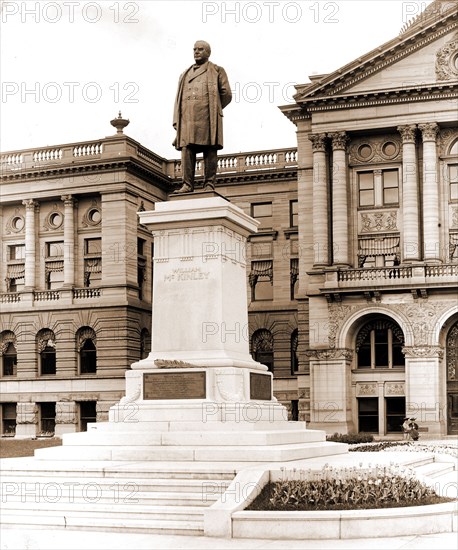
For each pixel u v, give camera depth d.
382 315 69.25
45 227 81.38
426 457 31.08
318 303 69.75
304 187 72.44
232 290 27.78
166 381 26.64
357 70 69.44
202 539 19.39
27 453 41.75
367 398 69.75
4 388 80.00
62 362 78.50
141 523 20.41
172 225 27.50
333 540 19.05
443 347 68.38
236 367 26.55
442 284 66.50
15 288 82.69
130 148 78.50
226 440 24.94
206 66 28.94
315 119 71.19
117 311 76.69
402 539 19.03
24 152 81.12
